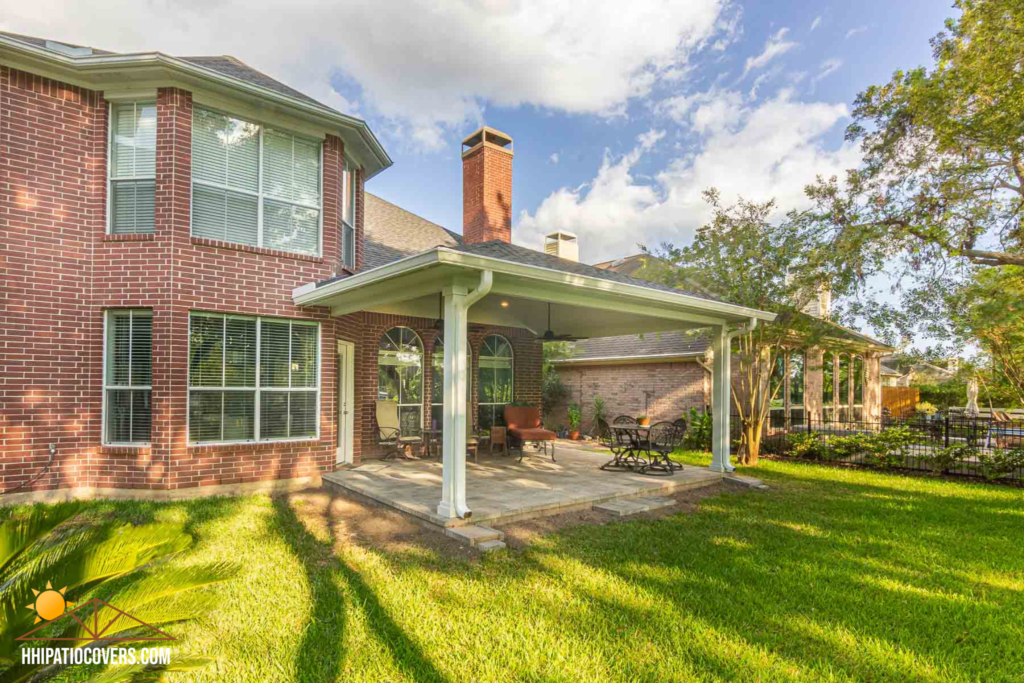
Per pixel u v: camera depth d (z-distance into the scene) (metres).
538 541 5.73
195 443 7.49
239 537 5.65
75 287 7.30
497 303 10.14
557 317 11.16
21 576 2.18
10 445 6.82
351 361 10.02
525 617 3.92
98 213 7.44
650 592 4.41
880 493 8.72
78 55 7.31
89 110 7.45
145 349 7.44
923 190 11.34
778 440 13.30
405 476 8.48
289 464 8.16
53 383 7.12
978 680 3.19
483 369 12.95
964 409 21.39
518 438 11.12
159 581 2.34
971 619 4.02
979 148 10.44
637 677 3.17
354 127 8.73
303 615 3.90
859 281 11.56
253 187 8.11
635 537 6.00
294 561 4.97
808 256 11.44
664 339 16.27
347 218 9.70
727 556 5.39
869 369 19.25
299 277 8.39
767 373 12.64
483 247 7.32
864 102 11.77
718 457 9.84
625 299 7.79
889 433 11.40
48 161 7.15
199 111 7.68
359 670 3.22
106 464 7.30
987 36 9.46
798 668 3.30
